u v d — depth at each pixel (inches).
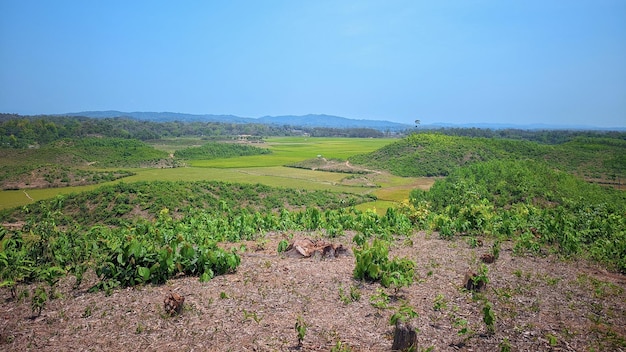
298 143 7682.1
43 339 271.3
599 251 542.3
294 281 392.8
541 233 619.2
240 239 623.5
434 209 1268.5
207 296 349.7
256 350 257.0
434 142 3558.1
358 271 397.7
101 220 1489.9
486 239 624.7
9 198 2223.2
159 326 290.8
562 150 3125.0
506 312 327.0
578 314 328.5
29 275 404.5
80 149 3949.3
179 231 618.8
